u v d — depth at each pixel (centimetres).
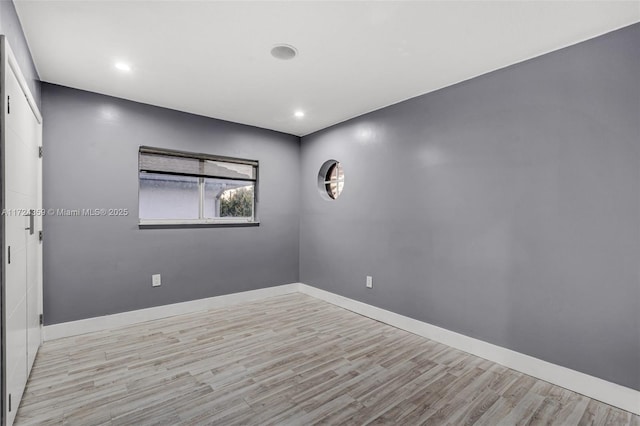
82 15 185
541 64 229
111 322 312
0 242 146
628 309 192
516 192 240
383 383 216
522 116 238
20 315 187
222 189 400
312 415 182
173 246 351
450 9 179
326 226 414
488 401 198
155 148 340
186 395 199
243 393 202
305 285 448
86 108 300
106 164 311
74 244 294
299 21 192
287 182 448
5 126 148
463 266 272
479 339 260
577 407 194
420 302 304
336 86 288
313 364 242
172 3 175
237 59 239
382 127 344
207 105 339
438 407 191
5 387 149
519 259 239
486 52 227
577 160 212
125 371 227
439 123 291
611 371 197
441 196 289
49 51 226
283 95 310
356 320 343
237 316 350
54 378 217
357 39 211
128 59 239
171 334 296
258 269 420
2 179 146
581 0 170
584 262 209
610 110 199
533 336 231
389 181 336
